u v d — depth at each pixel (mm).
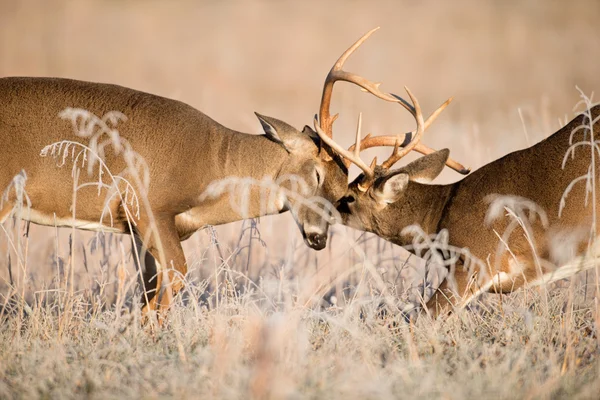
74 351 13055
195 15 90812
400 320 14656
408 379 11344
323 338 14102
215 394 11031
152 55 71625
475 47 75938
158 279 16609
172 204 16766
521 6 93000
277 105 52125
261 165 17531
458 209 16625
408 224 17656
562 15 88750
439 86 61500
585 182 15172
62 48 72688
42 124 16188
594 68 67125
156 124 16688
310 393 10859
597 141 14906
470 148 26516
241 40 79500
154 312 14977
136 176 15531
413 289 17469
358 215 18234
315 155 17641
